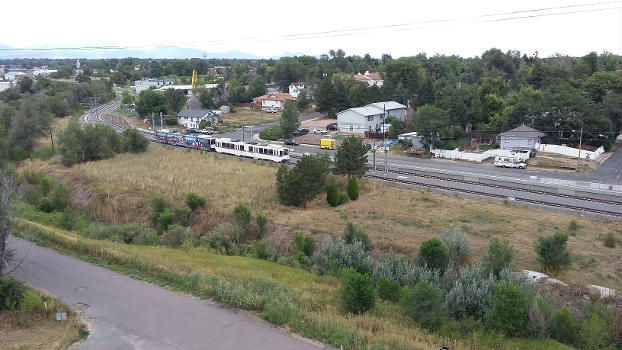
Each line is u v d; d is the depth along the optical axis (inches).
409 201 1432.1
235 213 1205.7
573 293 785.6
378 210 1348.4
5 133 2316.7
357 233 1049.5
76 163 2005.4
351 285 665.6
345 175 1631.4
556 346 585.6
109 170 1823.3
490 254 872.9
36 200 1485.0
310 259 989.8
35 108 2330.2
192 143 2509.8
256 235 1192.2
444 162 1993.1
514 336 615.5
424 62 4315.9
